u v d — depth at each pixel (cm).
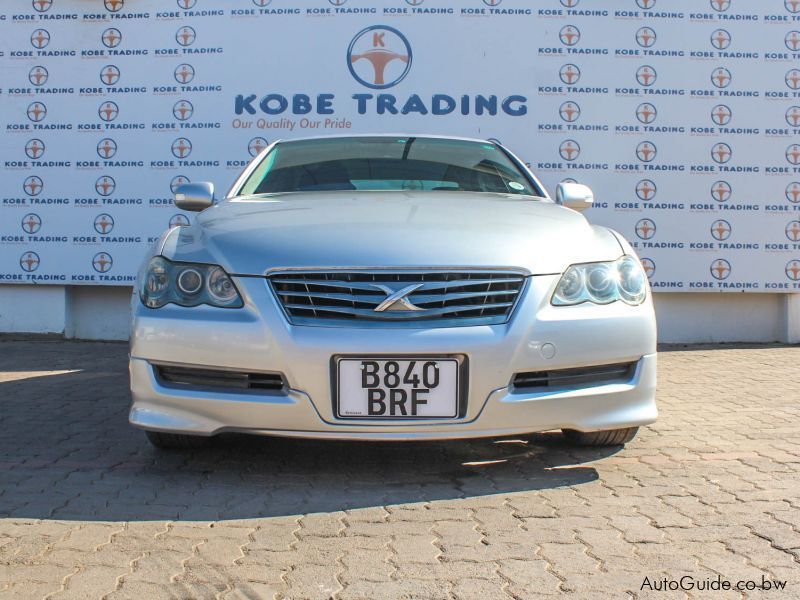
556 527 255
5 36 694
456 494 288
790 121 686
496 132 688
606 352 296
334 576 218
